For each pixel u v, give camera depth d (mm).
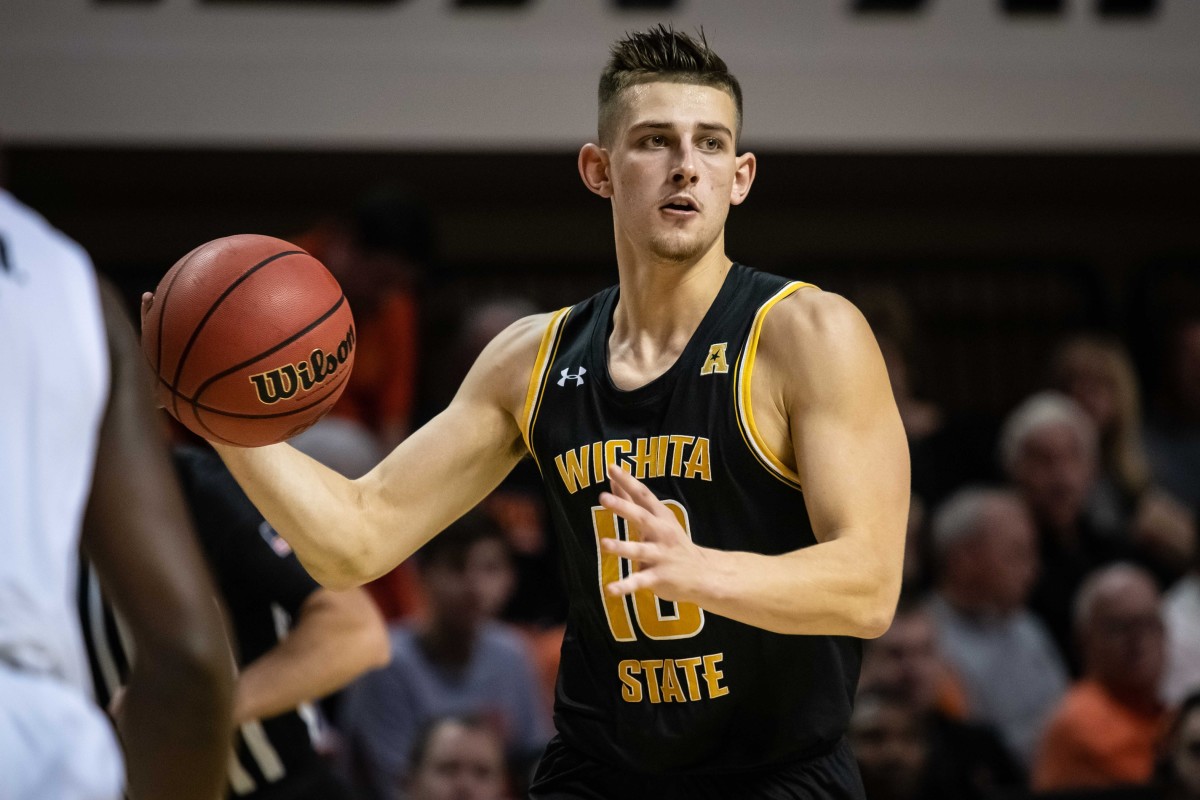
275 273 7793
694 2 21156
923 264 24906
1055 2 21938
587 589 8016
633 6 21047
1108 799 13492
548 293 24078
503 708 14750
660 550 6246
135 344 5293
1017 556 16953
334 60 20750
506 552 14969
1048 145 21922
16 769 4609
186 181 21844
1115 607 15977
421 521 8344
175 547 4992
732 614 6398
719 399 7656
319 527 7945
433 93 20875
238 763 10180
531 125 20969
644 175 7691
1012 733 16484
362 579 8203
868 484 7230
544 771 8258
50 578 4828
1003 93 21828
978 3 21719
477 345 18094
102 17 20516
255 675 9719
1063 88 21938
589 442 7906
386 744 14344
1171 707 16062
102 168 21312
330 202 22750
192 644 4875
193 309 7605
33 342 4910
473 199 23266
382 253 17453
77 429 4957
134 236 23031
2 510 4766
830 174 22672
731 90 7887
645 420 7797
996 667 16641
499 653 14930
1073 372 20219
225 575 9945
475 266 24000
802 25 21391
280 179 21922
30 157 20906
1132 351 24281
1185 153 22344
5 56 20375
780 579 6465
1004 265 25094
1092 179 23219
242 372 7582
